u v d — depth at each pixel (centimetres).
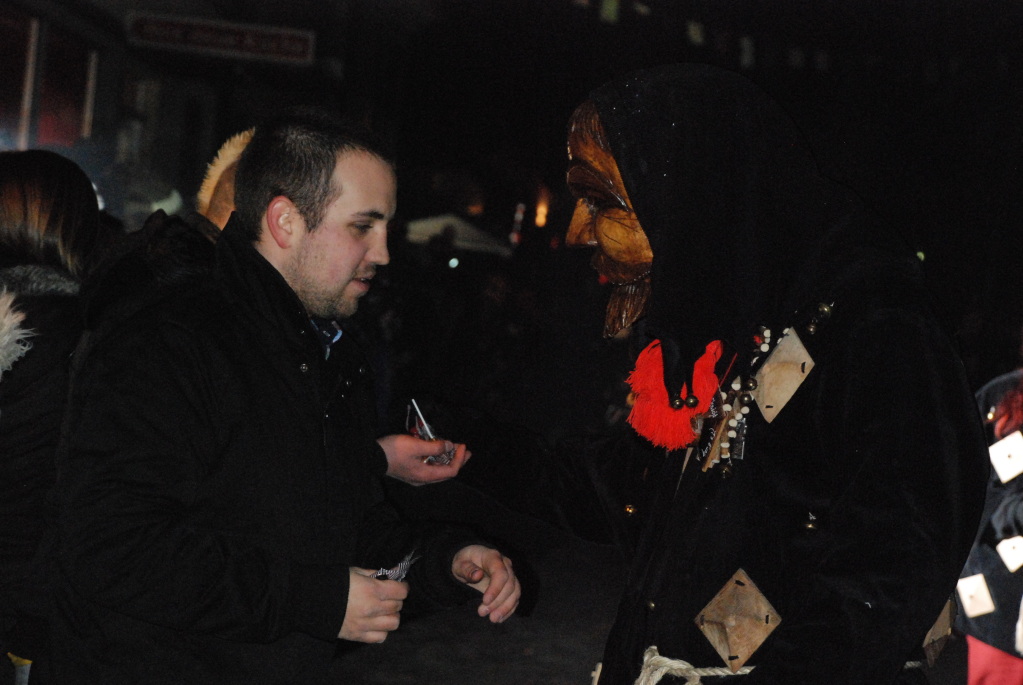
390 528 201
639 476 206
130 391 160
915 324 153
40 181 229
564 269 1137
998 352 739
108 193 1215
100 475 157
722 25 909
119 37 1190
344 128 177
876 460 148
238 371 169
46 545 197
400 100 1372
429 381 1096
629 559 207
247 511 168
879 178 856
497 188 1747
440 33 1530
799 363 160
